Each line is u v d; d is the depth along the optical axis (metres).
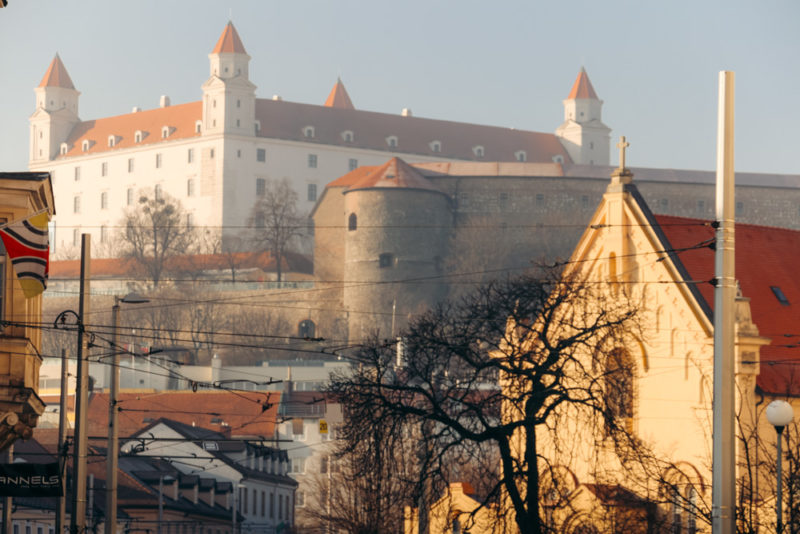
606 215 80.88
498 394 67.56
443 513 82.06
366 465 67.81
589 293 72.44
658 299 77.44
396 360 75.69
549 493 68.00
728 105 32.62
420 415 66.81
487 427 66.44
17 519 101.75
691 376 75.12
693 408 70.19
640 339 74.56
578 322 77.12
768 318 77.75
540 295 71.62
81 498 56.38
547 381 74.31
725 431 32.16
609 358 77.94
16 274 50.31
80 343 56.72
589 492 72.75
